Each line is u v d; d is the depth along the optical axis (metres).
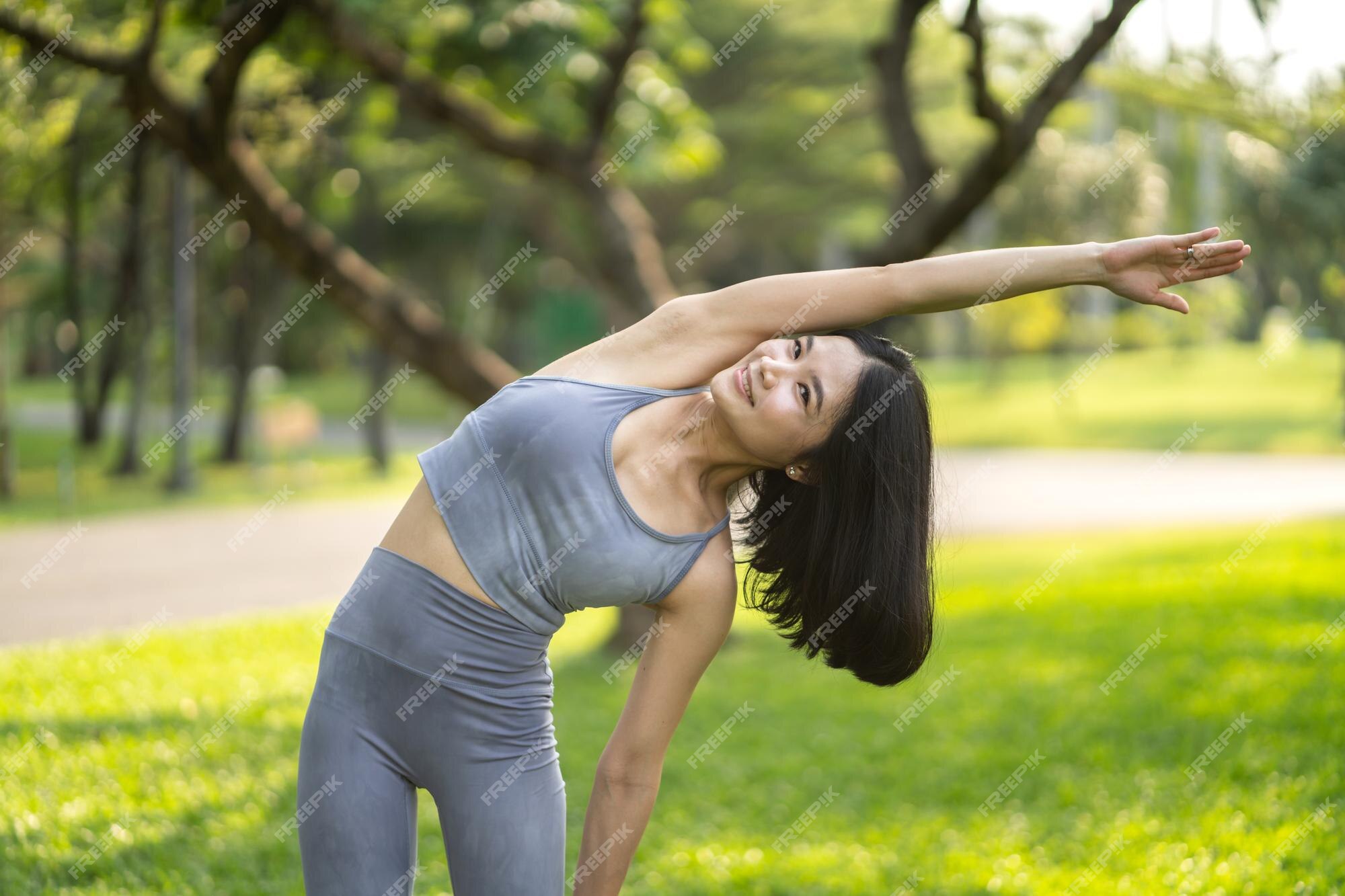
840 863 5.73
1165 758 6.93
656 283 10.79
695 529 3.21
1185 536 16.39
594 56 9.70
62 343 30.17
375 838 3.07
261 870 5.31
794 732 8.57
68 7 8.02
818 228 30.02
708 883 5.41
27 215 20.75
